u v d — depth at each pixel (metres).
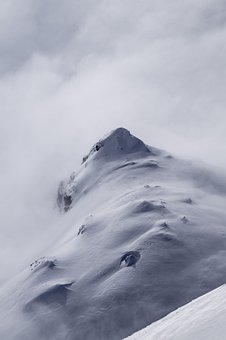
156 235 111.75
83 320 92.50
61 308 98.31
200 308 25.92
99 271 106.56
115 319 90.56
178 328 24.50
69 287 104.19
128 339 28.81
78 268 111.38
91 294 99.62
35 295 105.69
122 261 106.00
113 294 96.44
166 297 93.06
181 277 98.31
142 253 106.19
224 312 22.83
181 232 113.81
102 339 87.62
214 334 20.88
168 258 104.19
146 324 87.75
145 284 97.38
